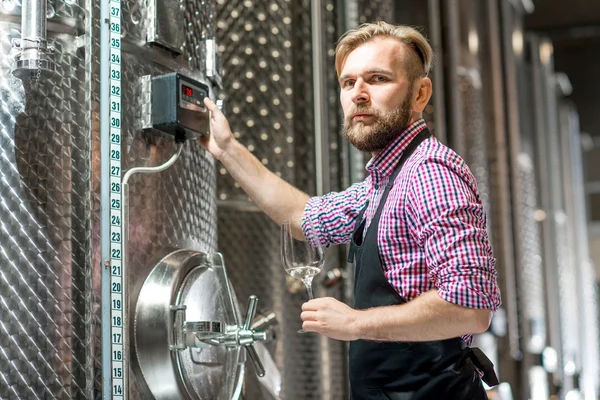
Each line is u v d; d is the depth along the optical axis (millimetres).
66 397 2432
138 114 2676
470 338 2559
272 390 3850
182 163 2869
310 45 4598
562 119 11539
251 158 2916
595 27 10852
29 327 2395
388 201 2453
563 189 11352
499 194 7078
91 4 2551
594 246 13117
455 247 2229
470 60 6762
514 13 9273
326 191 4469
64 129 2492
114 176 2545
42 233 2432
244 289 4199
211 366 2711
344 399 4477
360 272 2482
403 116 2512
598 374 11836
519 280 7395
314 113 4535
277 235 4312
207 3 3133
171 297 2602
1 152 2387
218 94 3285
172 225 2793
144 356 2594
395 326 2207
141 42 2699
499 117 7109
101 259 2502
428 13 5938
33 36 2389
